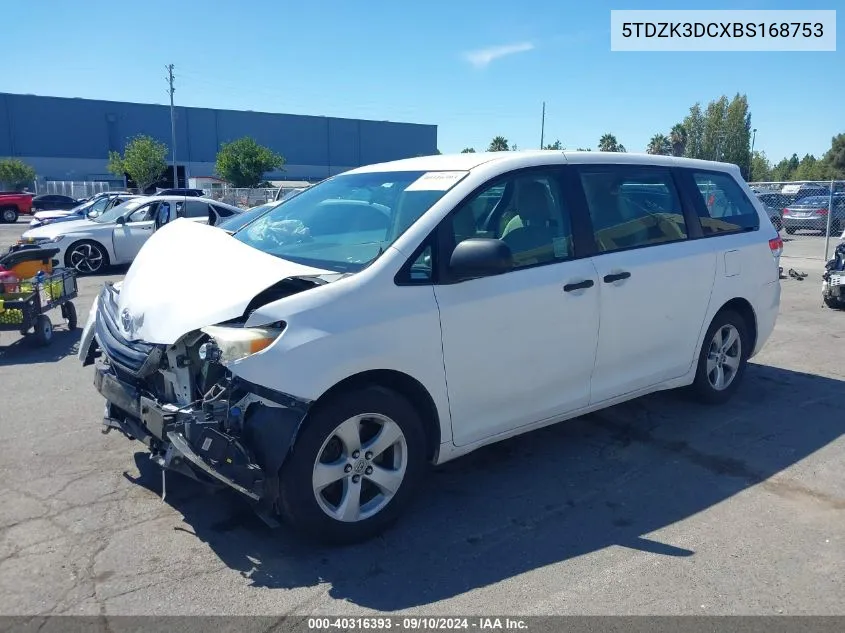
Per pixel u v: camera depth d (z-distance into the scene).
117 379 3.92
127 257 14.80
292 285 3.72
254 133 65.81
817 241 19.70
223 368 3.53
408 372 3.65
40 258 8.18
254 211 5.30
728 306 5.61
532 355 4.16
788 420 5.43
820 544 3.66
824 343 7.91
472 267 3.66
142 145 50.53
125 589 3.24
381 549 3.62
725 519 3.93
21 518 3.88
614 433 5.18
